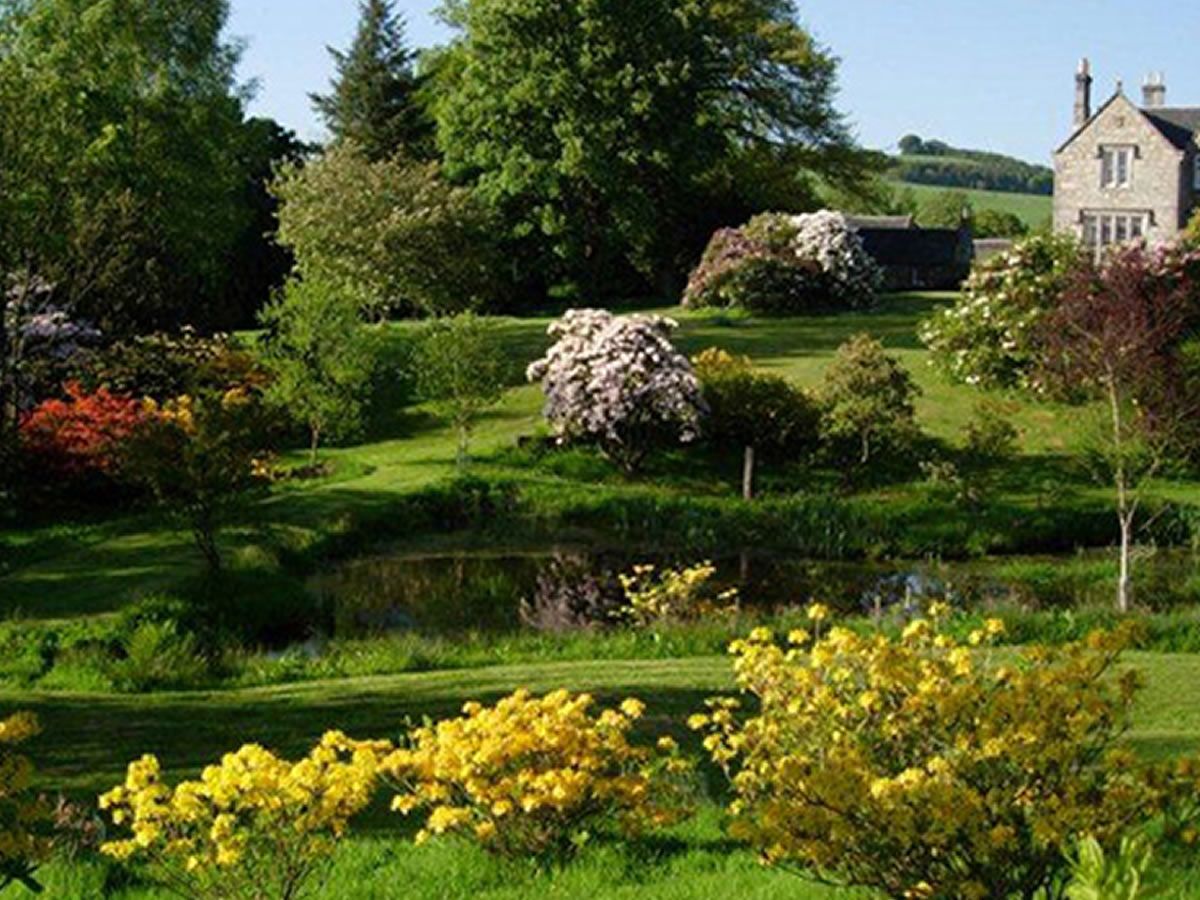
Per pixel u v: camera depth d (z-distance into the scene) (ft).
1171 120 208.64
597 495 100.99
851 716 23.22
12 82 99.04
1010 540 92.53
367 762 26.35
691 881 27.07
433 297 150.30
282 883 25.84
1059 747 20.29
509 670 56.65
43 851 22.79
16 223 99.76
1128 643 22.62
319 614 75.41
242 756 25.14
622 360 106.11
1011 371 119.14
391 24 205.16
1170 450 91.35
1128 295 81.30
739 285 157.58
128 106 131.03
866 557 91.40
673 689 50.34
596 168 169.78
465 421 108.78
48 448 97.14
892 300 167.73
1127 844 13.74
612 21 173.47
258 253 181.68
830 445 106.42
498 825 29.35
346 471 107.65
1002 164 533.96
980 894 19.54
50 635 64.39
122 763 41.06
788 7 219.20
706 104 201.26
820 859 20.42
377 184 151.53
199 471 74.84
